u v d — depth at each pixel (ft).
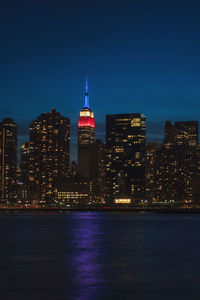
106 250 340.18
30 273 223.51
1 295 166.91
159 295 167.02
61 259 284.20
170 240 429.79
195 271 228.84
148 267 245.04
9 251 334.44
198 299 160.04
